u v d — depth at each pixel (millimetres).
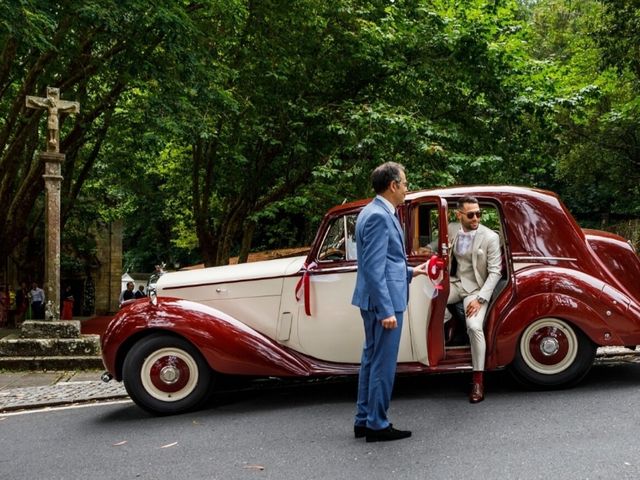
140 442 4453
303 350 5516
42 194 21797
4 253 14469
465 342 5578
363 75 14516
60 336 8953
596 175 22906
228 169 17625
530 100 12766
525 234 5500
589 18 18484
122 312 5348
